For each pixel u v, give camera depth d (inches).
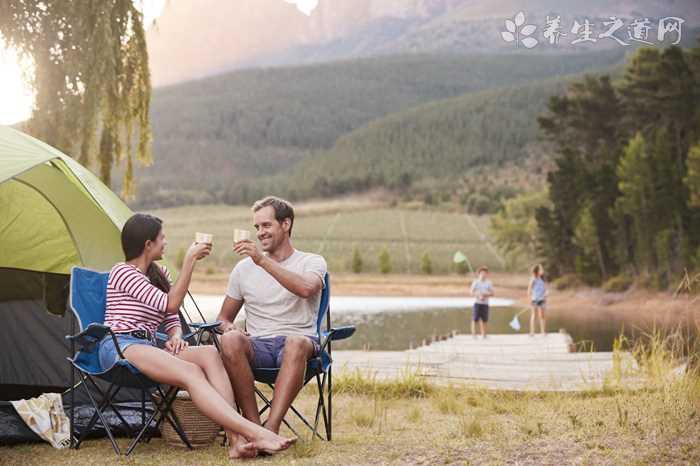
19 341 228.2
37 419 177.2
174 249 2965.1
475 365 353.4
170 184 5310.0
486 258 2731.3
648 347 327.0
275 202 186.2
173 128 6402.6
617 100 1701.5
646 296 1284.4
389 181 4835.1
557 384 281.6
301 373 167.8
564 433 178.9
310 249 2923.2
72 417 175.0
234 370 165.6
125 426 180.2
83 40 319.0
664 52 1393.9
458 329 756.0
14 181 215.0
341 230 3324.3
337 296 1699.1
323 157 5551.2
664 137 1373.0
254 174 6067.9
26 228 224.2
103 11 319.6
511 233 2482.8
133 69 339.3
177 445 175.3
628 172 1395.2
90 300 176.4
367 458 160.1
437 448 167.8
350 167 5137.8
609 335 668.1
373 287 1977.1
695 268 1219.2
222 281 1972.2
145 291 171.9
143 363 161.8
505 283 2187.5
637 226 1369.3
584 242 1529.3
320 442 177.0
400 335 666.2
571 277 1583.4
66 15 317.4
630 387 253.3
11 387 225.8
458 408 230.4
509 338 550.0
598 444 163.2
